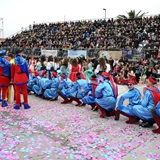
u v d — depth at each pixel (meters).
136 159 3.86
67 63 9.08
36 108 7.11
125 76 14.27
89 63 11.05
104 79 6.40
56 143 4.46
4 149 4.11
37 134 4.91
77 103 7.85
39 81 8.53
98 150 4.16
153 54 19.12
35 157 3.84
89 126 5.50
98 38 26.22
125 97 5.78
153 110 5.03
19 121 5.76
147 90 5.37
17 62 6.68
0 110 6.78
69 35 30.22
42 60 9.25
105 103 6.15
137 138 4.81
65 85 7.86
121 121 6.00
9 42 35.09
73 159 3.81
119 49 20.12
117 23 28.94
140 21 27.23
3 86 7.12
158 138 4.83
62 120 5.92
